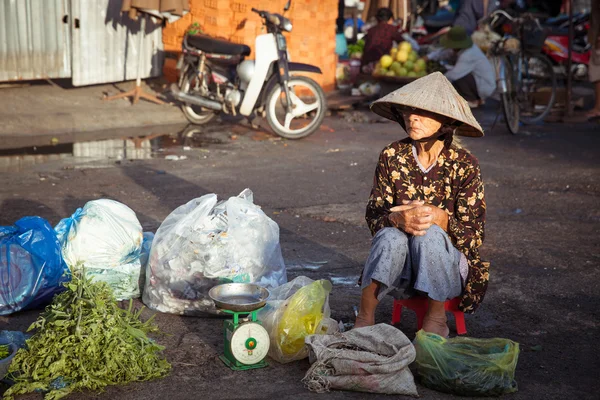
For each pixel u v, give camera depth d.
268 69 8.77
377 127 9.76
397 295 3.36
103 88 10.58
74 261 3.77
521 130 9.65
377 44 11.37
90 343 2.80
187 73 9.33
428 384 2.91
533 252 4.74
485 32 12.20
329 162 7.51
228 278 3.58
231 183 6.50
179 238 3.61
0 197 5.80
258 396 2.82
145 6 8.96
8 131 8.48
